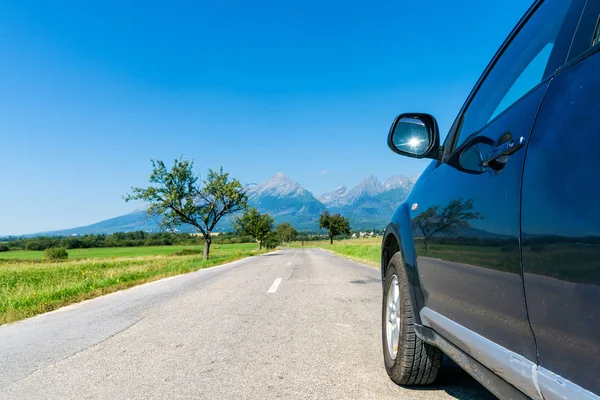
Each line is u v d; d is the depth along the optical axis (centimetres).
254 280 1058
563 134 110
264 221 7700
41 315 657
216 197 3212
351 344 403
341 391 280
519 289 124
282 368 334
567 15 140
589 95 104
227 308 629
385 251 335
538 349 114
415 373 267
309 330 466
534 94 139
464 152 199
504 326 135
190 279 1181
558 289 104
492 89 200
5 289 1212
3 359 390
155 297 792
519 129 138
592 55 112
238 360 359
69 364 363
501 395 143
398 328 291
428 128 254
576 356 97
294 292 792
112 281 1153
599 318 89
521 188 126
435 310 217
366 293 761
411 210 272
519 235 125
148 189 3081
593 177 93
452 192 199
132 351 399
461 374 308
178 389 293
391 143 256
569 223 100
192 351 392
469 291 168
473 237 163
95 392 292
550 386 106
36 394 293
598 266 89
